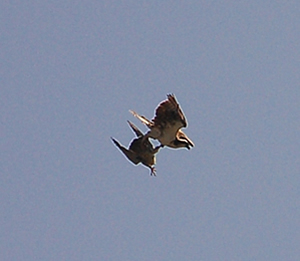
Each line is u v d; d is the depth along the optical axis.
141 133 63.59
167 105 62.47
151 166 63.38
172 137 63.06
